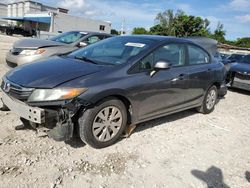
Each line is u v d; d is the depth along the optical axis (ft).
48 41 25.09
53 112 10.80
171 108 15.44
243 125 17.83
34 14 167.43
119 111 12.40
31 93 10.86
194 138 14.61
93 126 11.56
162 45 14.60
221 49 103.81
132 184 9.93
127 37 15.93
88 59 13.80
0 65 29.45
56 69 12.14
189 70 16.20
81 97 10.78
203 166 11.73
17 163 10.33
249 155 13.35
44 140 12.30
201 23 168.45
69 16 157.28
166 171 11.01
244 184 10.72
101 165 10.88
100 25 173.88
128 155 11.89
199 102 18.04
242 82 29.14
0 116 14.30
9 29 133.28
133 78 12.67
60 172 10.12
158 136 14.25
